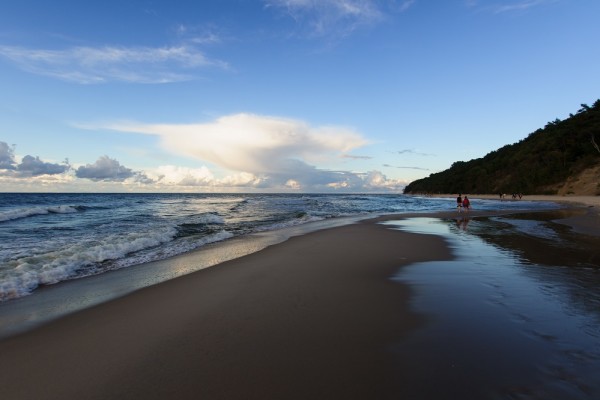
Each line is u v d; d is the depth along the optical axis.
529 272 7.38
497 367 3.44
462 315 4.88
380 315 4.95
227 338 4.23
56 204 40.88
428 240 12.30
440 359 3.63
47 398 3.06
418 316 4.88
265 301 5.63
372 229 15.90
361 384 3.19
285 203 50.38
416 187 154.00
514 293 5.86
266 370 3.46
